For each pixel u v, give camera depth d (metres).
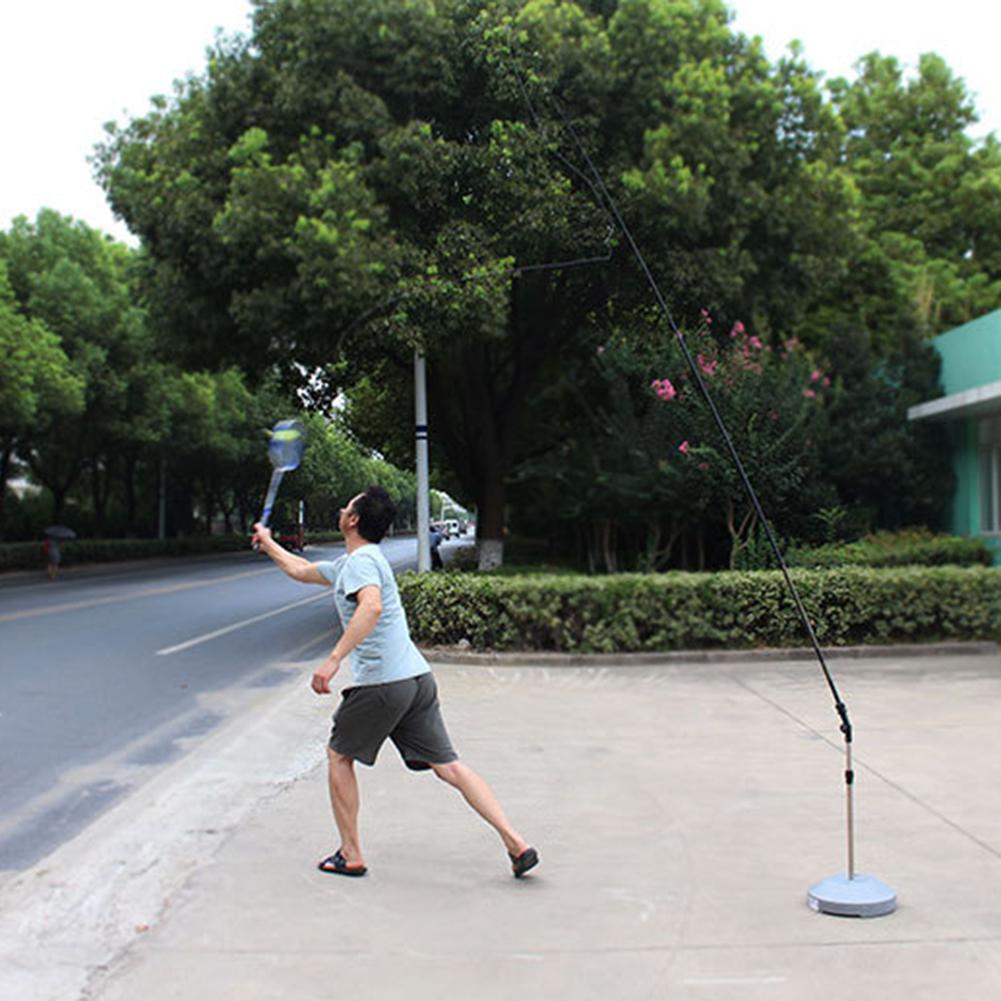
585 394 19.98
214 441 42.97
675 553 19.58
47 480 39.50
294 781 6.48
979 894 4.36
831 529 15.98
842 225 16.92
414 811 5.71
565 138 14.62
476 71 14.60
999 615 11.91
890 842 5.05
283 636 15.01
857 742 7.25
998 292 24.75
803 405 15.95
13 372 26.55
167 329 17.14
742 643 11.59
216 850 5.08
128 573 34.03
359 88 14.48
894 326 20.83
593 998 3.46
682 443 15.67
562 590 11.33
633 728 7.84
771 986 3.53
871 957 3.75
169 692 10.22
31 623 16.61
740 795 5.95
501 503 19.09
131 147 16.92
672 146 14.78
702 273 15.00
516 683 9.95
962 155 26.77
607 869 4.73
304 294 13.45
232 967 3.72
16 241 32.56
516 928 4.05
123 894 4.50
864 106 27.94
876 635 11.85
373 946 3.89
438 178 14.30
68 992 3.55
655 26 14.82
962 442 17.52
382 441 25.70
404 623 4.71
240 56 15.30
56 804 6.27
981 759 6.70
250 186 13.77
